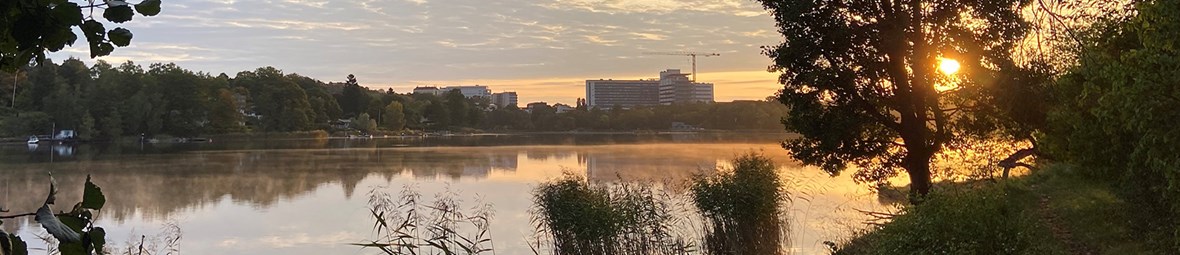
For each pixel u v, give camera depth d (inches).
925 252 319.0
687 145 3326.8
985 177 631.8
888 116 686.5
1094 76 310.7
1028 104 557.3
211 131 4340.6
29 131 3531.0
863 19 652.1
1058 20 341.4
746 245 586.6
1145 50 268.5
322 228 987.3
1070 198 553.3
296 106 4943.4
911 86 655.8
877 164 719.7
